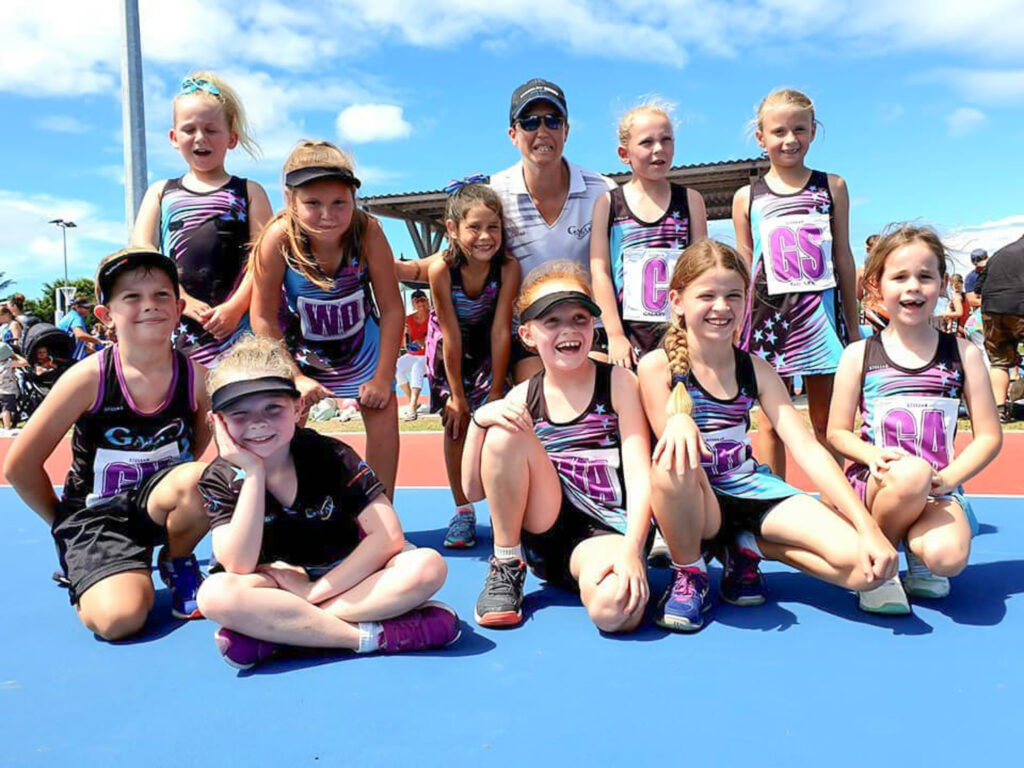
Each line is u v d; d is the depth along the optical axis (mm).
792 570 3289
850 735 1877
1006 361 8195
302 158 3412
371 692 2174
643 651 2430
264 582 2408
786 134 4008
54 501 3094
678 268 2973
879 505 2820
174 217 4023
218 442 2443
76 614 2926
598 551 2693
